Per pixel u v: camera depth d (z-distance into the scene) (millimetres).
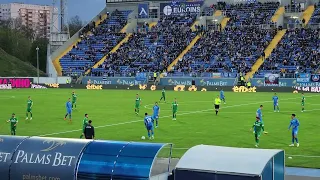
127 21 131250
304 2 118625
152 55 114125
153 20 128750
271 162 17828
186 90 100062
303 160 31469
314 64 97188
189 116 56469
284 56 102125
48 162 19750
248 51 107000
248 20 117625
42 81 112188
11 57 145750
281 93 89312
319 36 106250
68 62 117938
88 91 100062
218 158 17812
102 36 125688
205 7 127000
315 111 59844
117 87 106875
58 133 44594
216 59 107062
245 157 17734
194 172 17609
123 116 56906
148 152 18875
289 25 114750
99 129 46812
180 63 108000
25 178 19984
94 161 19203
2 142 20797
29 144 20500
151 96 84938
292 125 36969
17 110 64375
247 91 94438
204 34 116562
